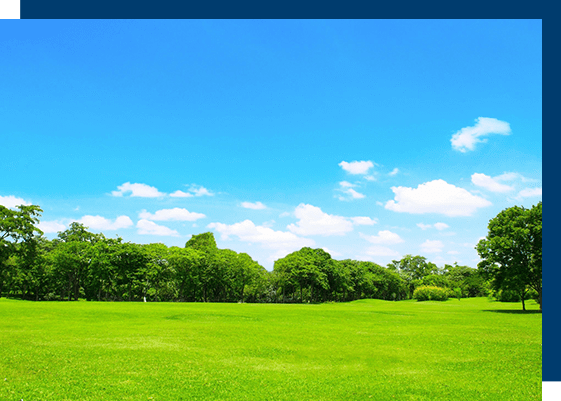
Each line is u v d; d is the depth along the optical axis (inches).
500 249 2066.9
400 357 830.5
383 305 2945.4
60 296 3688.5
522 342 1016.9
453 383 627.8
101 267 3211.1
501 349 920.3
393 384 619.8
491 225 2202.3
